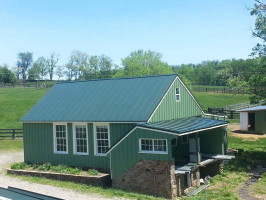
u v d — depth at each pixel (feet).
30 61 495.41
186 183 61.62
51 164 75.05
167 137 56.13
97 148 69.26
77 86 83.15
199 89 293.23
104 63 385.50
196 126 62.69
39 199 30.86
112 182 62.08
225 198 54.90
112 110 68.64
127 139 60.34
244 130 124.98
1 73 359.46
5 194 33.40
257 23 82.43
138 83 74.64
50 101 80.94
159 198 54.60
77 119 70.23
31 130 78.23
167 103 69.41
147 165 58.13
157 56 243.60
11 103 206.39
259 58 84.02
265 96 83.30
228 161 81.76
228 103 214.90
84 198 52.16
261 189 61.00
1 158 90.22
